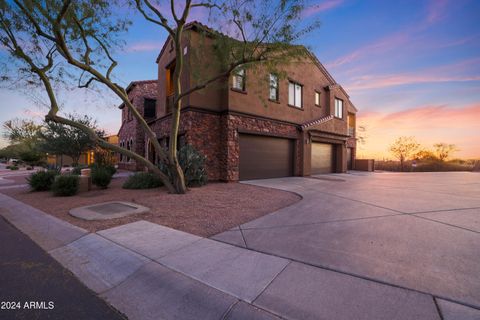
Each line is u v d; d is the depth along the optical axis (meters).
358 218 4.91
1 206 7.02
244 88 11.24
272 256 3.16
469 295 2.19
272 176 12.57
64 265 3.19
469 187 9.63
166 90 12.95
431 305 2.06
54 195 8.30
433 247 3.34
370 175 16.05
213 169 10.76
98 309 2.25
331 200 6.79
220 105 11.13
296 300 2.19
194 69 9.07
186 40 10.41
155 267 2.96
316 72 15.84
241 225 4.58
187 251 3.39
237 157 10.86
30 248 3.80
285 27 6.57
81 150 16.27
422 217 4.90
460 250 3.23
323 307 2.07
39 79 7.45
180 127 10.82
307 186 9.64
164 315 2.14
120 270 2.99
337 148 17.61
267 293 2.33
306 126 13.83
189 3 6.82
